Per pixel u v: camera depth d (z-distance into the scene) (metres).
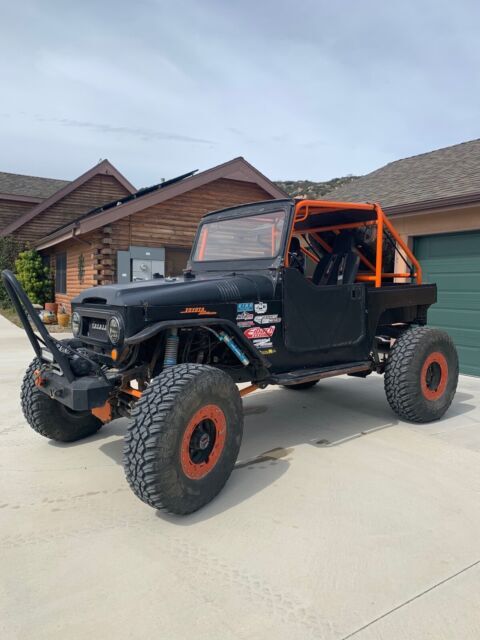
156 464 2.85
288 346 4.08
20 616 2.22
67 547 2.77
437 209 7.72
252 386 3.98
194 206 14.29
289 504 3.25
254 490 3.45
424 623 2.17
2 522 3.03
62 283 17.48
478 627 2.16
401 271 6.27
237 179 14.49
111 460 3.98
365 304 4.70
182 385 3.01
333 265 5.14
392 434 4.62
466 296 7.79
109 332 3.39
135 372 3.53
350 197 10.61
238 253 4.44
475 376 7.69
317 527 2.97
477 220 7.41
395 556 2.67
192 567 2.58
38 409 4.06
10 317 15.68
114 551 2.73
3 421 4.97
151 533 2.91
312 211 4.61
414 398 4.73
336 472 3.75
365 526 2.98
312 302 4.23
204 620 2.20
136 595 2.37
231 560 2.64
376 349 4.98
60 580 2.47
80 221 12.75
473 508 3.20
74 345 3.85
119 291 3.41
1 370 7.51
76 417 4.30
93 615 2.23
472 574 2.52
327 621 2.19
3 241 20.81
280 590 2.40
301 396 6.06
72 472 3.75
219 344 3.99
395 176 11.09
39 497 3.36
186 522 3.03
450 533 2.90
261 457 4.06
